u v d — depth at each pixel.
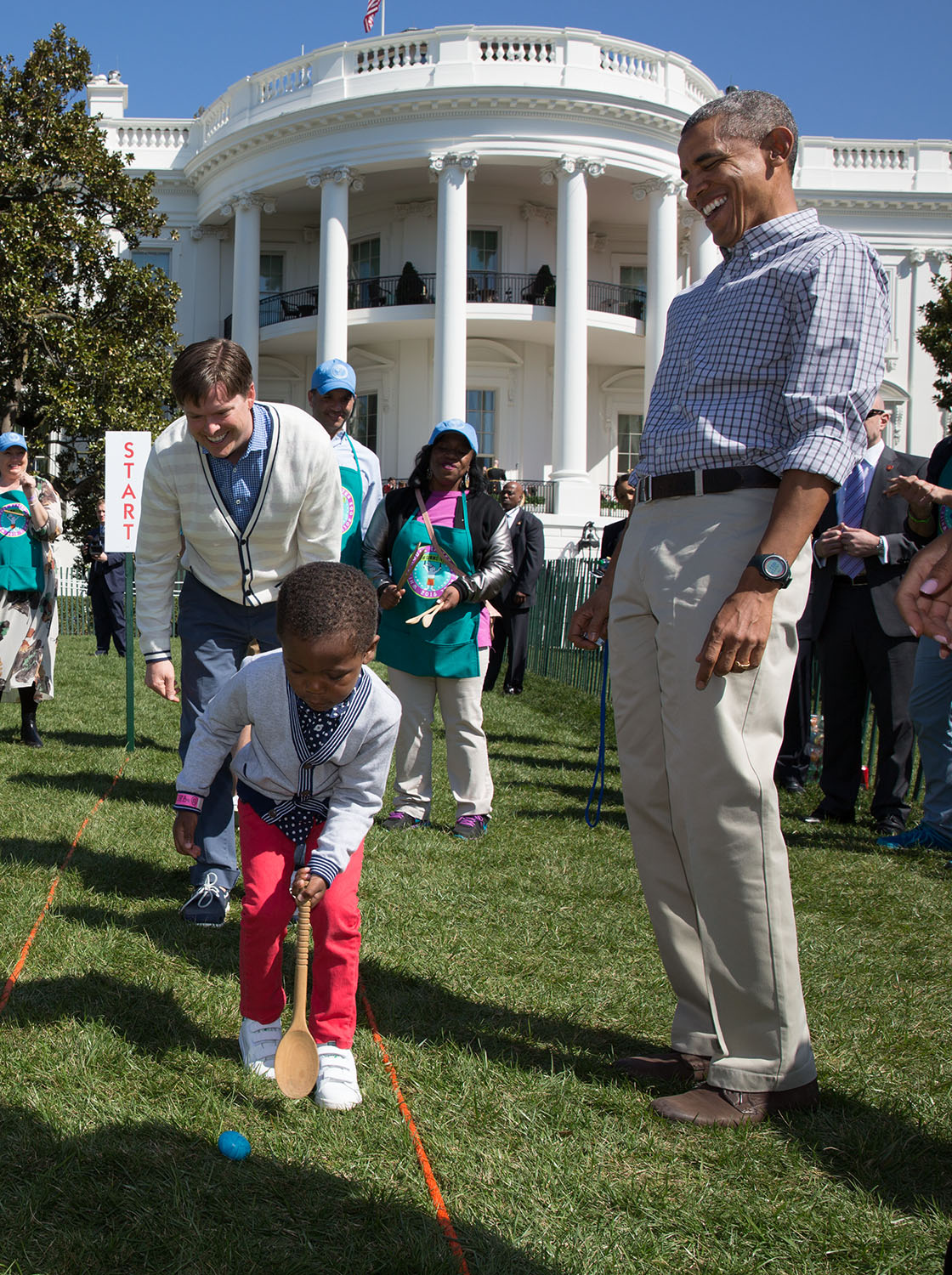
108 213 23.78
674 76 27.84
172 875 4.66
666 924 3.12
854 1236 2.32
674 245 27.80
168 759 7.43
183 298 31.84
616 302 30.78
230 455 4.07
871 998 3.74
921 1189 2.52
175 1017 3.19
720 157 2.89
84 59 23.12
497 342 29.31
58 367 22.23
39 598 7.58
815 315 2.74
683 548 2.86
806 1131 2.74
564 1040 3.27
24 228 21.61
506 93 26.00
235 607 4.40
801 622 7.52
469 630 5.79
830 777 6.81
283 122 27.59
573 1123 2.73
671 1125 2.76
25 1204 2.23
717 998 2.87
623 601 3.09
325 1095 2.75
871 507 6.61
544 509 27.81
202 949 3.78
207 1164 2.42
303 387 31.84
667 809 3.11
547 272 28.70
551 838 5.85
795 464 2.68
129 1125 2.56
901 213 31.73
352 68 27.75
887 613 6.34
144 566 4.42
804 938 4.39
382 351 30.06
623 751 3.15
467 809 5.88
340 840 2.79
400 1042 3.15
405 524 5.80
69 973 3.46
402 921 4.25
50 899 4.17
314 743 2.86
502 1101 2.83
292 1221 2.26
